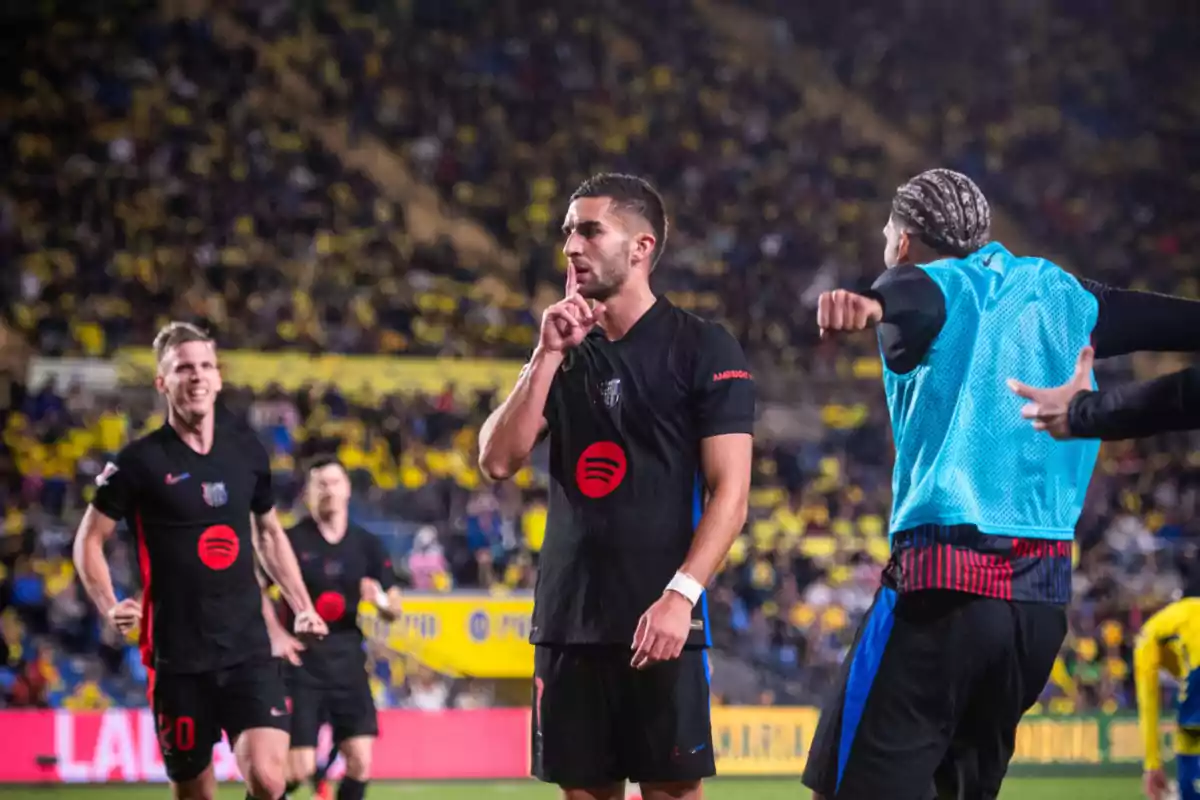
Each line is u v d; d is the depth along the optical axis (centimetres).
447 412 4291
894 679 795
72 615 3206
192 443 1345
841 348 5109
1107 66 6975
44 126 5347
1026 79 6919
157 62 5753
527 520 3791
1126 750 2742
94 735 2553
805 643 3425
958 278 794
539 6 6781
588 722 887
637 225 901
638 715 882
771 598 3603
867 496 4366
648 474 887
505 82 6300
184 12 6119
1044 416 741
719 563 862
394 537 3534
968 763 827
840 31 7062
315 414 4191
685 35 6838
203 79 5753
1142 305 826
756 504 4272
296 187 5362
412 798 2406
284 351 4512
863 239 5897
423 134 5950
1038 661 803
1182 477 4456
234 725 1334
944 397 792
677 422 890
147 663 1343
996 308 796
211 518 1335
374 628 2742
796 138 6419
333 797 2239
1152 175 6412
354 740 1894
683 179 6006
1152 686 1273
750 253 5619
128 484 1323
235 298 4722
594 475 891
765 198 5991
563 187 5853
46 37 5716
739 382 889
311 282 4950
